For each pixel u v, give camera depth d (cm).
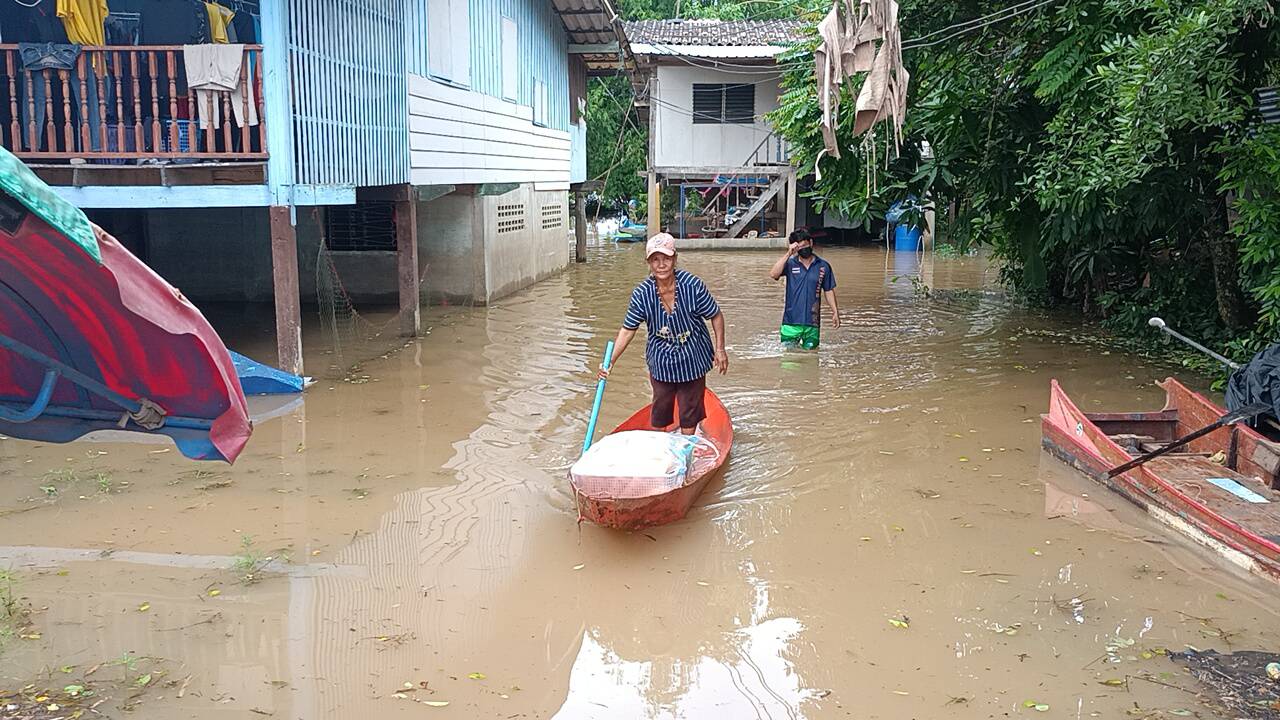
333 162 966
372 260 1430
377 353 1109
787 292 1128
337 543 575
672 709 412
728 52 2292
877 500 654
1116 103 816
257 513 619
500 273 1594
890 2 705
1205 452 697
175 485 667
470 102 1378
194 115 907
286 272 898
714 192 2895
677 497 578
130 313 335
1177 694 419
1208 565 551
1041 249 1238
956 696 420
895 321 1367
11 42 912
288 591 514
